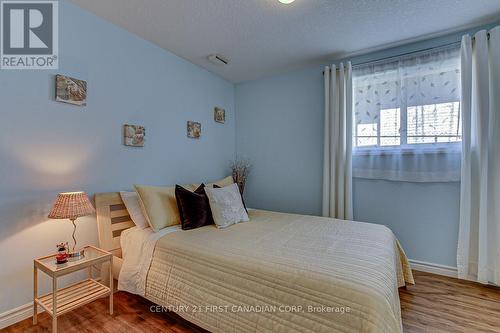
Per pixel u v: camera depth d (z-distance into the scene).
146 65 2.39
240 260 1.40
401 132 2.42
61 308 1.48
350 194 2.62
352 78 2.65
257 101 3.43
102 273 1.95
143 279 1.71
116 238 2.03
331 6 1.84
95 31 1.99
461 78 2.11
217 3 1.81
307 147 3.03
